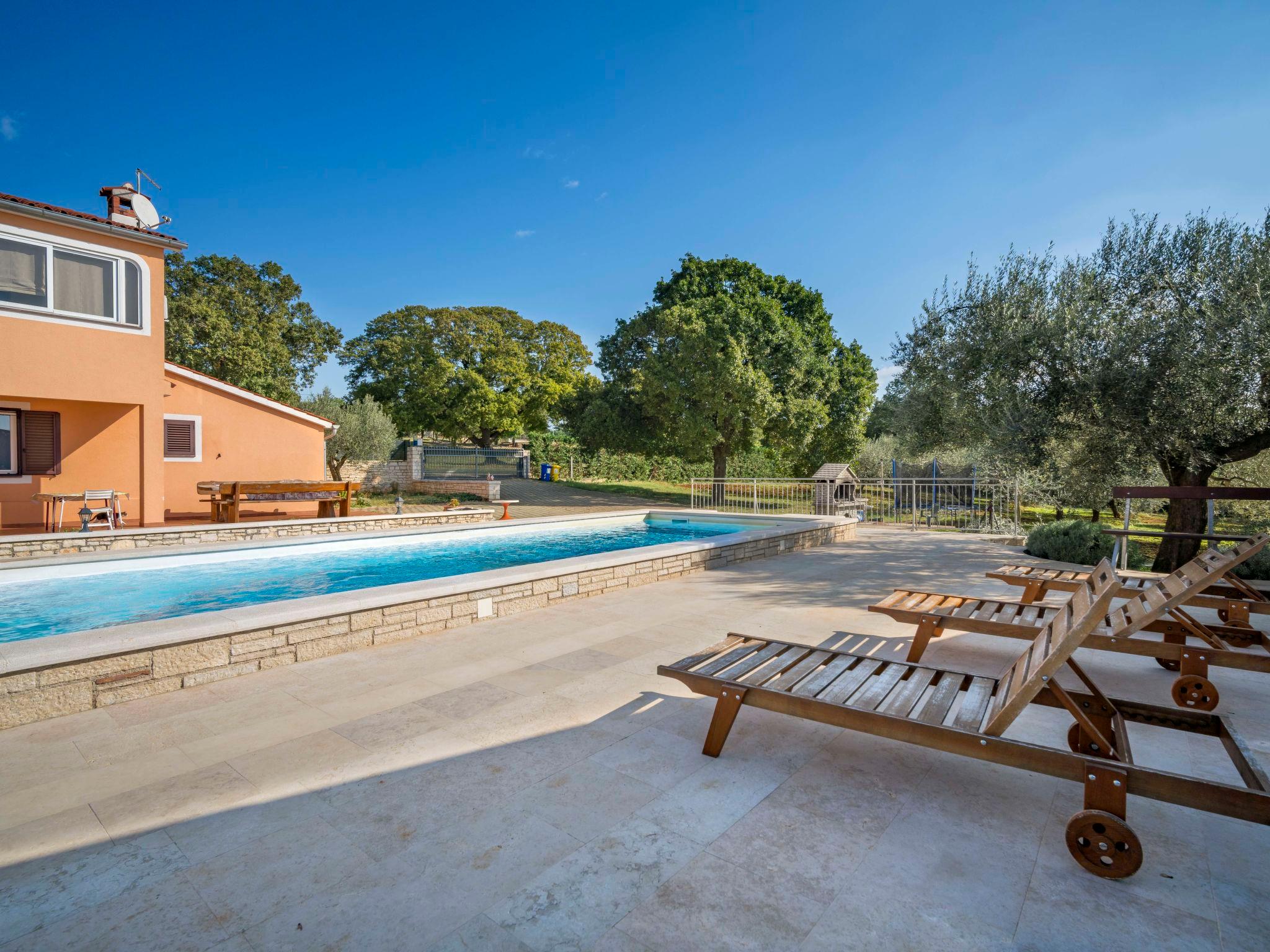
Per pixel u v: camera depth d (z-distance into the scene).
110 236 10.91
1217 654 3.73
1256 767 2.31
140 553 8.97
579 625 5.66
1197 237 9.48
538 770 2.92
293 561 10.13
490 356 33.44
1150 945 1.81
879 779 2.86
